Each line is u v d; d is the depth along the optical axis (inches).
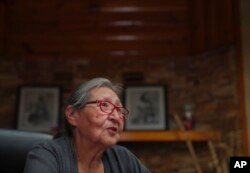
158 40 140.7
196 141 125.6
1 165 52.1
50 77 141.3
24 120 134.6
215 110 126.8
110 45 141.9
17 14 143.9
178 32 140.0
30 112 135.7
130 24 141.8
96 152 48.0
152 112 132.8
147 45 140.9
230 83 123.5
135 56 140.6
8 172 52.1
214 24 131.6
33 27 143.7
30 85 139.1
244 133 116.6
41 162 43.6
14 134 53.8
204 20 135.2
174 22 140.5
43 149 46.6
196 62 136.6
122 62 141.1
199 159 126.3
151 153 129.5
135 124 131.3
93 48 142.0
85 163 48.5
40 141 52.3
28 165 43.9
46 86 139.0
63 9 143.6
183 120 132.6
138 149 130.0
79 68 141.2
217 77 128.2
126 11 142.2
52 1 143.5
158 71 139.3
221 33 128.8
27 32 143.5
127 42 141.6
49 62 142.3
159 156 129.2
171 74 138.4
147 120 131.7
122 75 139.9
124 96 135.7
